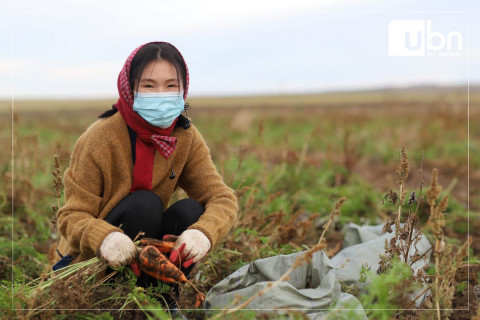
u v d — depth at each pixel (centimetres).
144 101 240
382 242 302
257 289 235
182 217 250
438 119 1267
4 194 466
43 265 343
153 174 252
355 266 287
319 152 932
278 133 1284
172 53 244
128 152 249
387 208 468
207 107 2731
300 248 321
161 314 207
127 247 224
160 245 234
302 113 1870
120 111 249
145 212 242
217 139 1004
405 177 249
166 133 252
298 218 447
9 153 523
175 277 225
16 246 360
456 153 896
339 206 259
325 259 251
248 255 305
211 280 296
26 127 1108
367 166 797
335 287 239
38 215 440
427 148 941
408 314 251
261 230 369
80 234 232
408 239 253
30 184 457
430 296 254
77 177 243
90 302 232
